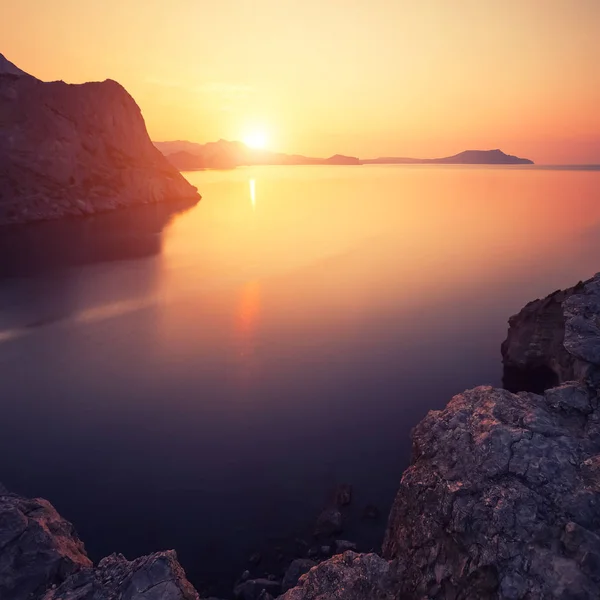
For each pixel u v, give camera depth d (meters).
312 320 30.64
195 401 20.44
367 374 23.05
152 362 24.30
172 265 45.44
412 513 9.38
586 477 8.25
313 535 12.96
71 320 30.06
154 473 15.70
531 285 38.59
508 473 8.66
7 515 9.18
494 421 10.09
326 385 21.94
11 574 8.02
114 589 7.64
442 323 30.06
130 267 44.22
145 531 13.26
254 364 24.16
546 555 6.87
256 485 15.09
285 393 21.19
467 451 9.59
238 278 40.97
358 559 9.43
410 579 8.31
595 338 13.31
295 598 8.87
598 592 6.16
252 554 12.43
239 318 30.95
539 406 11.19
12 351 25.30
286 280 40.44
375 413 19.50
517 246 54.91
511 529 7.46
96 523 13.55
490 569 7.09
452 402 12.07
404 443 17.38
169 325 29.55
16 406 19.83
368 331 28.75
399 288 38.00
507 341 23.39
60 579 8.24
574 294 16.86
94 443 17.33
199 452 16.83
